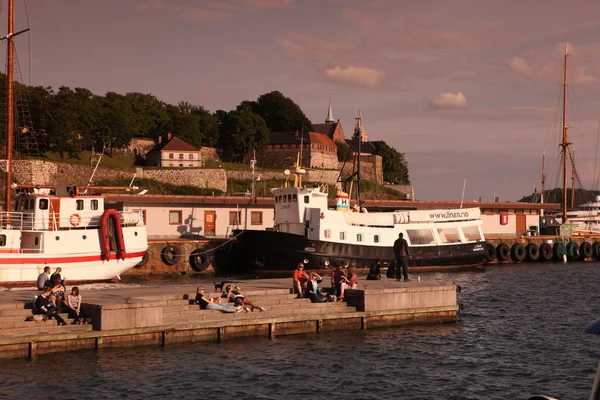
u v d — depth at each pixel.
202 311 28.77
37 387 22.00
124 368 24.22
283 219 58.56
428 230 62.28
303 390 22.64
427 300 33.50
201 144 159.50
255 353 26.84
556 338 31.39
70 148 116.75
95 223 47.91
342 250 56.97
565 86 99.25
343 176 155.38
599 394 11.90
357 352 27.53
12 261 43.62
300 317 30.20
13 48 51.25
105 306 26.19
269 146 165.00
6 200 48.69
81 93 151.25
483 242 65.31
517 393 22.78
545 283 54.25
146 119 153.25
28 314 26.34
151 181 122.00
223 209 65.94
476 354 27.89
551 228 91.38
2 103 100.25
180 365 24.86
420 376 24.55
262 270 56.94
